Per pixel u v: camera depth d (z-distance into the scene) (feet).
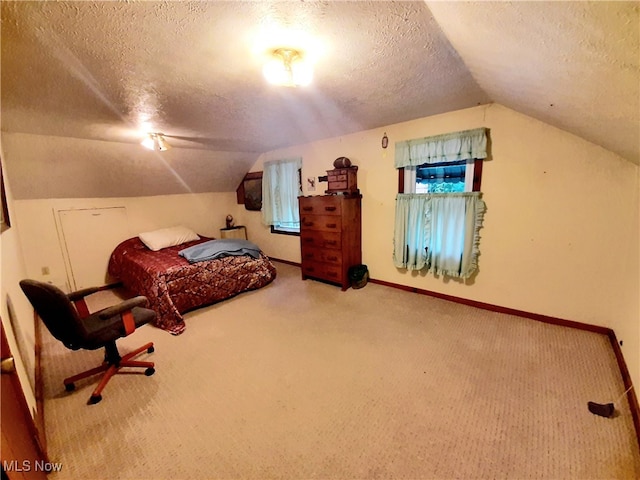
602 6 2.15
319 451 4.55
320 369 6.63
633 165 6.73
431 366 6.57
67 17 3.65
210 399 5.77
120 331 6.24
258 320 9.24
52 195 11.60
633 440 4.51
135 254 11.69
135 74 5.57
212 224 17.46
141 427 5.11
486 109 8.47
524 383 5.88
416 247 10.44
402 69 5.78
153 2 3.45
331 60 5.32
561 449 4.41
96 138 10.31
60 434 4.97
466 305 9.83
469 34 4.04
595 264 7.49
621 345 6.55
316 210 12.05
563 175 7.63
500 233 8.83
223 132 10.83
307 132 11.71
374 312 9.53
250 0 3.50
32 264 11.37
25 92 6.01
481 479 4.03
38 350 7.60
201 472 4.27
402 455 4.43
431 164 10.02
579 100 4.55
